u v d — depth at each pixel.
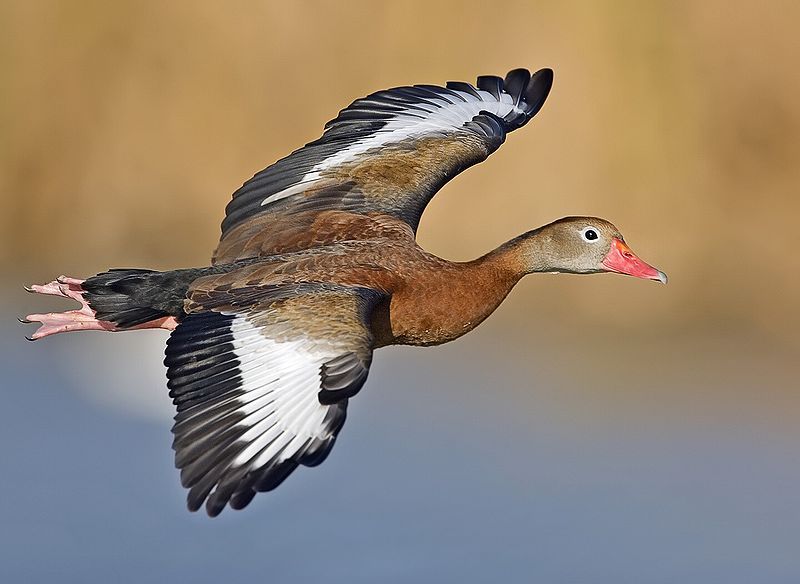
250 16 19.23
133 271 9.41
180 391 8.20
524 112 11.37
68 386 15.98
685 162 18.28
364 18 19.05
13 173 19.41
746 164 18.34
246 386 8.16
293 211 10.08
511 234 18.17
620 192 18.20
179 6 19.36
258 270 9.19
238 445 7.97
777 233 18.11
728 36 18.42
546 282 17.78
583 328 17.36
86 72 19.53
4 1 19.62
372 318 9.40
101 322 9.27
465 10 18.83
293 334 8.32
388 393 15.91
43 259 19.16
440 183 10.51
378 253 9.59
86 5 19.58
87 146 19.44
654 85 18.34
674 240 18.08
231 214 10.16
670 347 17.08
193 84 19.33
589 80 18.34
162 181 19.30
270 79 19.20
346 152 10.57
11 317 17.67
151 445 14.95
